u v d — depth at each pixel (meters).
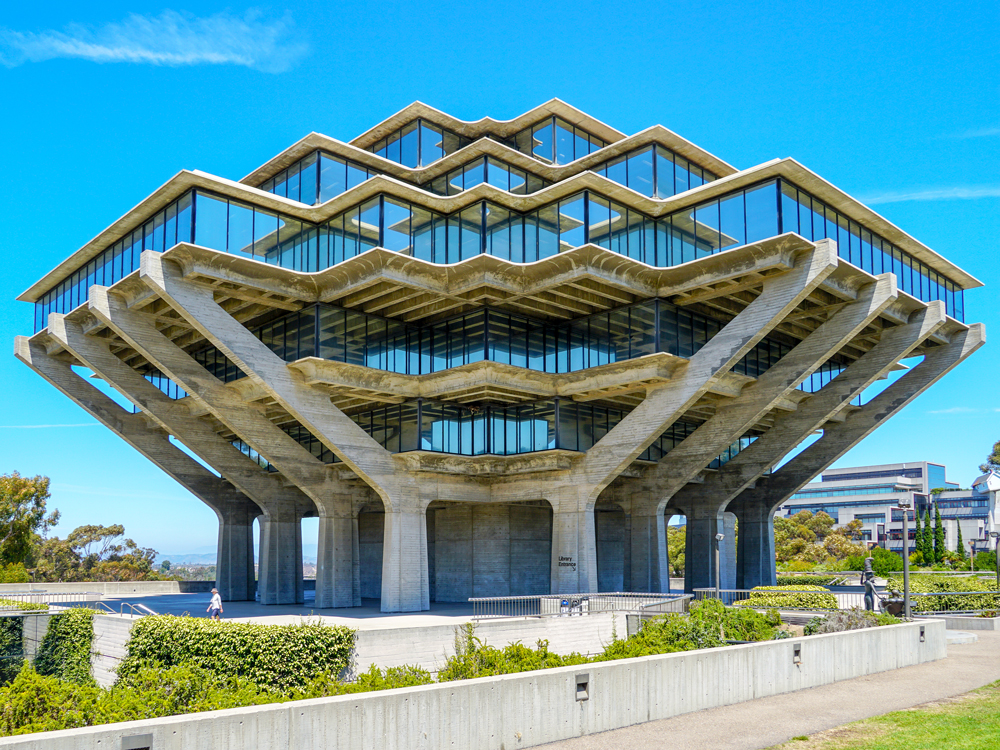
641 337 37.00
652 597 30.78
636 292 36.12
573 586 38.88
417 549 39.19
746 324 34.78
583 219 34.88
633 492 43.44
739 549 48.16
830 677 17.78
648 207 36.91
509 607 34.75
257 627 22.19
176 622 24.22
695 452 41.09
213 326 34.31
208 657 22.52
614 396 40.06
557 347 40.47
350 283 35.44
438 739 11.28
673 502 46.69
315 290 36.88
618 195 35.66
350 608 40.75
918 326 39.00
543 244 36.59
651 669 13.97
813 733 12.93
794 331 42.06
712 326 39.72
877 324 40.62
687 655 14.60
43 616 33.19
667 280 36.53
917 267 42.22
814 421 41.88
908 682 17.84
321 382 36.44
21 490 63.06
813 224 34.88
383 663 23.11
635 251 36.62
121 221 37.97
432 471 39.78
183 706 13.95
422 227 36.97
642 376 36.75
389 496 38.62
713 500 45.06
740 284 35.31
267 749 9.95
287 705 10.20
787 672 16.64
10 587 48.88
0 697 13.67
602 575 49.34
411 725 11.09
